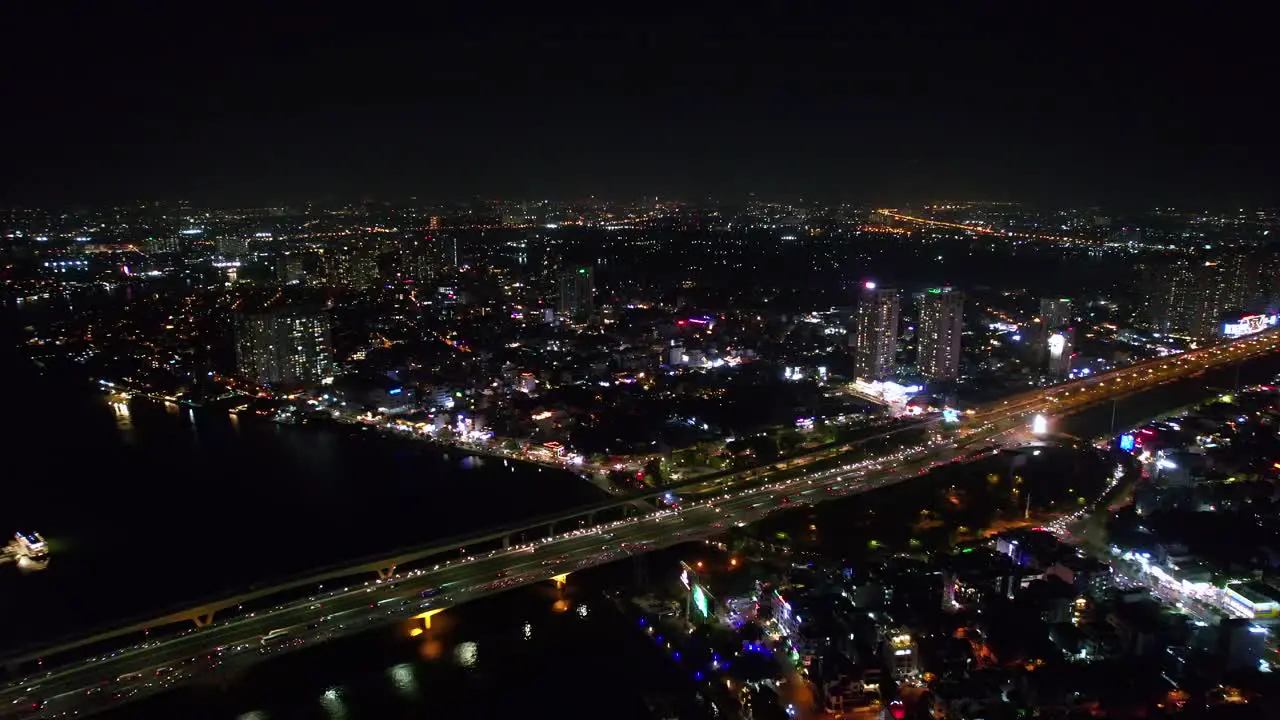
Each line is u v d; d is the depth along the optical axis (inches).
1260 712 7071.9
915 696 7854.3
